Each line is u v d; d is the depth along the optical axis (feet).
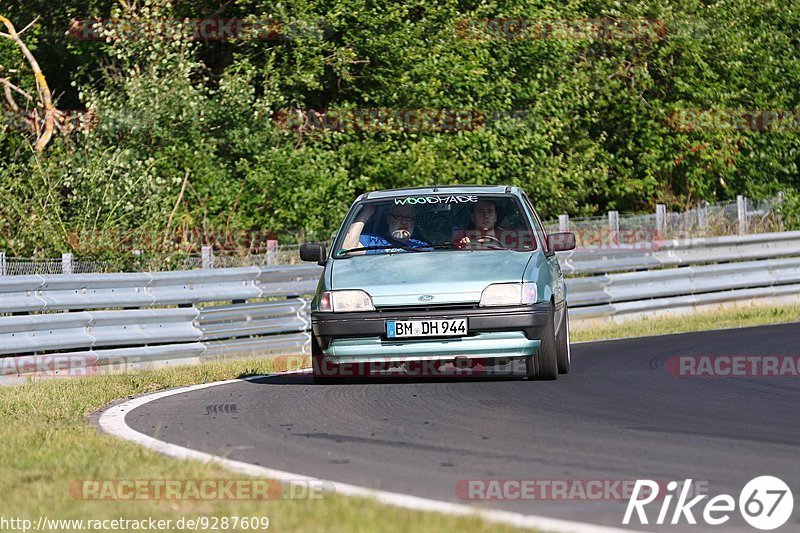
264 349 172.04
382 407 101.14
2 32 311.88
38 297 140.67
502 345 113.39
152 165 250.37
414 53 302.25
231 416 98.73
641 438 83.61
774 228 276.41
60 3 311.88
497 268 116.26
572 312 205.77
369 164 289.12
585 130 336.70
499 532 53.88
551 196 316.40
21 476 70.95
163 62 273.75
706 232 254.47
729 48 355.56
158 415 100.94
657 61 347.97
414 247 122.21
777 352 147.64
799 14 373.61
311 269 182.80
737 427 88.79
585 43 328.08
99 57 307.99
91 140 255.29
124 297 152.25
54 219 211.61
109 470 71.56
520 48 314.35
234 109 277.23
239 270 169.89
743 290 238.27
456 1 311.27
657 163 344.49
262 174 271.08
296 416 97.40
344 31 305.73
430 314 113.39
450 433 86.63
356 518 56.39
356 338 114.83
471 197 127.34
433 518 56.49
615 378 122.11
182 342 162.09
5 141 274.57
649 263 220.84
